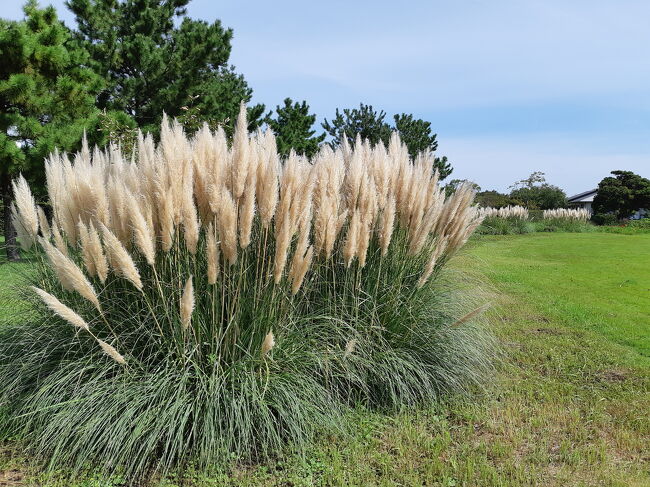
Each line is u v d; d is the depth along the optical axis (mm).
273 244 4605
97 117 14367
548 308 8719
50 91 14180
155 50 17844
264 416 3688
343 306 4812
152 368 3998
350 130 25797
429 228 4867
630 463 3797
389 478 3535
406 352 4844
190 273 4141
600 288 10898
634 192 49000
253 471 3615
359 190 5020
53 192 4391
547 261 15617
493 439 4133
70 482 3416
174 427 3484
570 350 6398
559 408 4680
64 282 3643
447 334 5059
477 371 5219
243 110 4070
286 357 4172
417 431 4191
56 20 14867
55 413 3740
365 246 4570
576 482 3510
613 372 5672
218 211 3984
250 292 4328
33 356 4105
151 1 19391
